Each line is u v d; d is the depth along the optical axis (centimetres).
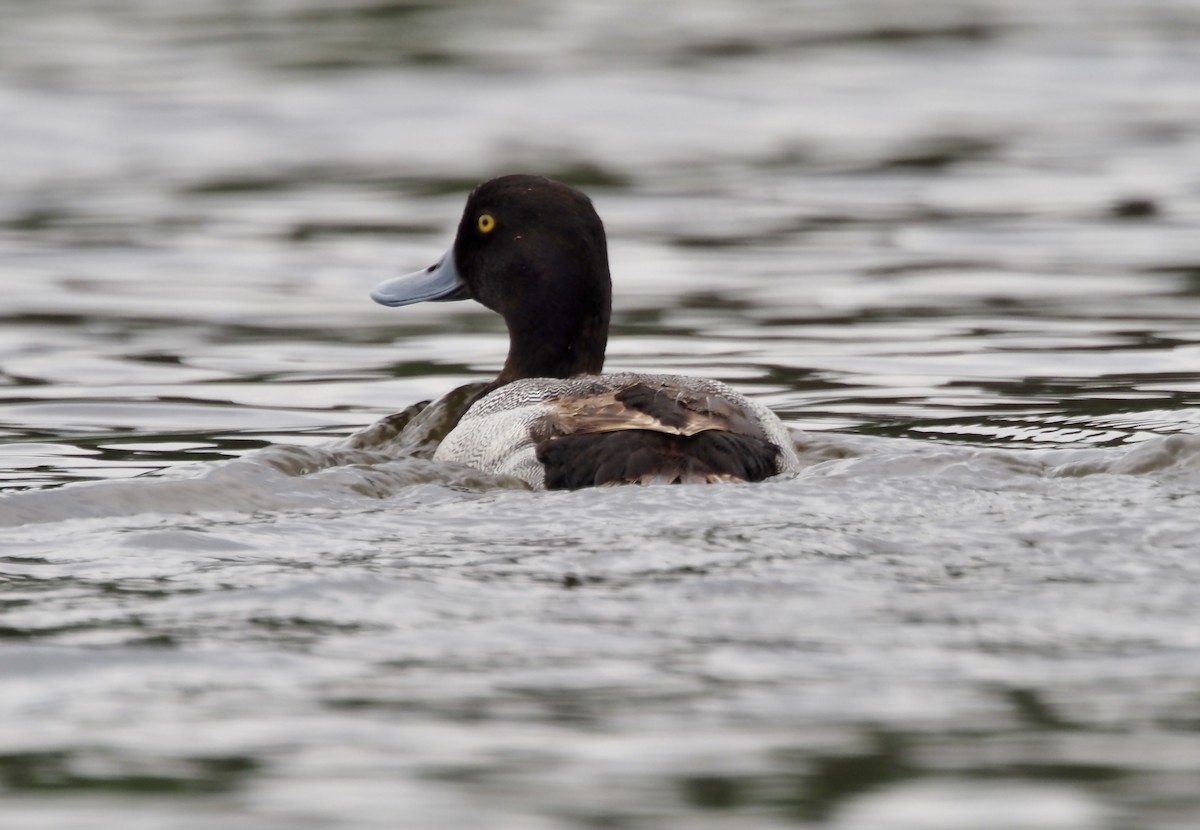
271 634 728
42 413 1391
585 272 1238
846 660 700
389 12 3891
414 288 1297
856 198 2425
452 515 905
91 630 732
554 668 691
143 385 1500
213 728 638
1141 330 1684
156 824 567
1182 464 1018
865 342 1648
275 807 579
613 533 859
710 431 987
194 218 2297
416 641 720
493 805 580
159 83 3192
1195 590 780
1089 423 1299
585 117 2980
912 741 626
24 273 1986
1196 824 565
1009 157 2678
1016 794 587
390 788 593
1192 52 3572
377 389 1498
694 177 2564
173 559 831
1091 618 745
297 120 2942
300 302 1870
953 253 2073
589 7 4059
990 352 1599
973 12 4034
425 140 2805
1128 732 632
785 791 589
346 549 847
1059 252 2069
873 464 1016
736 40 3691
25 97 3062
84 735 634
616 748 622
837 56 3531
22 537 875
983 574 801
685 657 702
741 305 1827
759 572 798
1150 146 2744
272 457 1062
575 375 1246
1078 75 3372
